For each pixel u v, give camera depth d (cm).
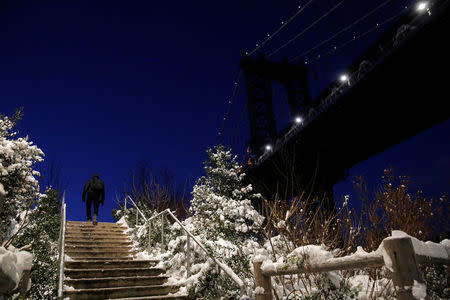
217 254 594
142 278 611
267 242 717
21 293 388
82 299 529
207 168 977
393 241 259
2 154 727
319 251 344
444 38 1270
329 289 384
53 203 897
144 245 866
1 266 303
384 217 657
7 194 694
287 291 562
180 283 621
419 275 249
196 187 952
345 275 546
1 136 771
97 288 572
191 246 681
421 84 1438
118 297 552
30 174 757
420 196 659
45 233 745
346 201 634
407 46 1362
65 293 526
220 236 765
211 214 850
